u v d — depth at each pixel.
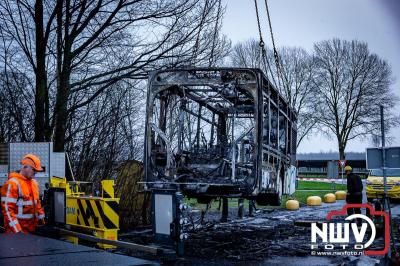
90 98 14.25
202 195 12.09
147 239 10.83
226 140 13.15
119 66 15.45
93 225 8.63
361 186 14.70
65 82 13.85
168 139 12.66
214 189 11.98
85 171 14.91
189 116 13.21
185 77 12.51
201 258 9.08
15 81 15.16
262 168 11.75
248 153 13.04
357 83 49.91
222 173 12.42
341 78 50.31
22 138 14.88
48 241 3.67
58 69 14.38
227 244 10.73
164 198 7.21
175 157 12.78
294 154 18.52
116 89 16.06
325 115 50.53
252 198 12.84
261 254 9.59
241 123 14.36
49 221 8.56
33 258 2.93
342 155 50.75
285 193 15.64
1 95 15.38
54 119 14.15
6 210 7.21
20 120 14.88
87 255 3.03
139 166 13.90
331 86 50.66
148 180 12.59
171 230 7.04
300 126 49.81
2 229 8.12
